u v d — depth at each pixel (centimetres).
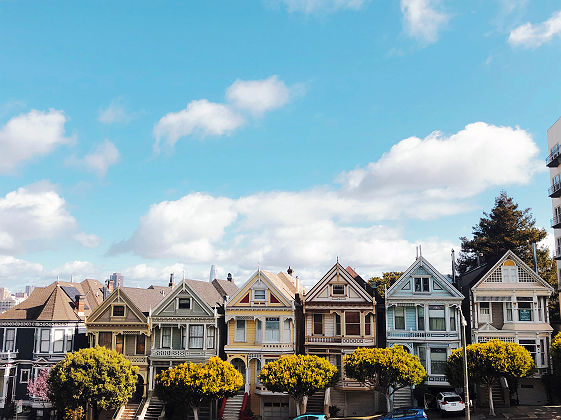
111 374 5053
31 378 5762
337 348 5422
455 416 4734
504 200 8300
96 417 5206
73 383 4875
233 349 5547
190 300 5675
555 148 6291
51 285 6359
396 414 4222
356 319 5469
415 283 5428
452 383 4809
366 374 4700
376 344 5391
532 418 4531
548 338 5256
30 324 5903
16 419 5306
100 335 5753
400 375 4594
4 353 5725
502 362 4541
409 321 5375
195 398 4928
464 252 8444
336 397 5400
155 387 5106
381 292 5788
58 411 5497
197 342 5616
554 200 6450
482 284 5419
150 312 5684
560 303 6238
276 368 4847
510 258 5444
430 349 5300
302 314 5853
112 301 5772
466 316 5562
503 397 5144
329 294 5534
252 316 5575
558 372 4797
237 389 5031
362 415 5269
